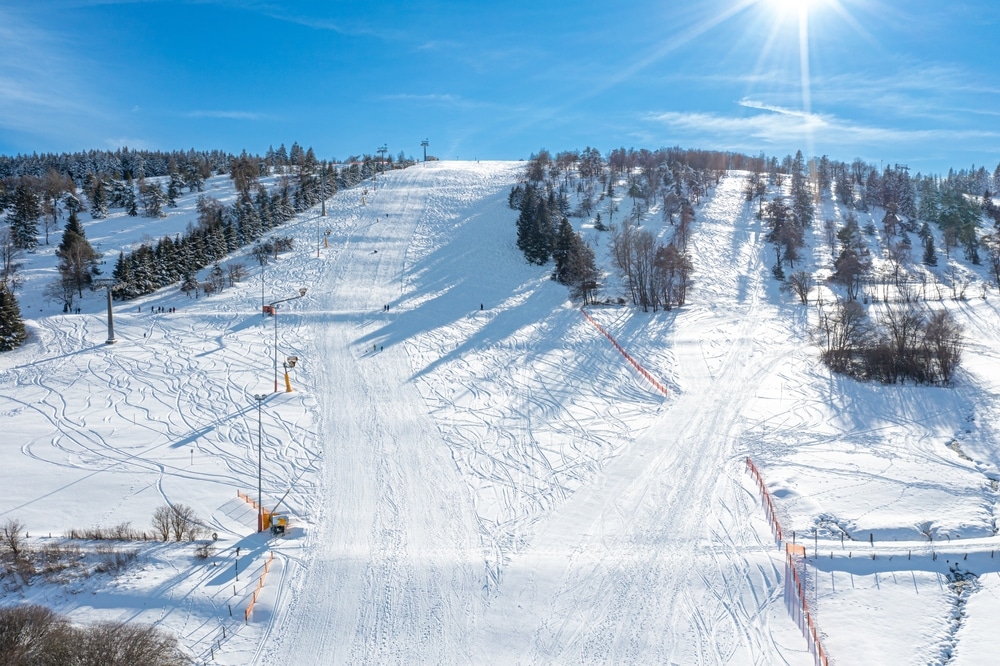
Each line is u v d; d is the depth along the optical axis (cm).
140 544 3284
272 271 9112
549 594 2936
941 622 2652
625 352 6525
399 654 2597
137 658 2331
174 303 8012
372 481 4056
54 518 3631
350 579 3062
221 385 5659
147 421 4975
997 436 4431
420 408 5194
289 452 4459
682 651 2572
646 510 3644
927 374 5612
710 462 4222
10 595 2845
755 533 3347
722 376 5916
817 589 2878
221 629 2700
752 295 8875
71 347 6638
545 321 7469
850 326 6438
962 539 3209
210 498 3859
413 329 7112
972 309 7775
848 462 4122
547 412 5144
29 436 4725
